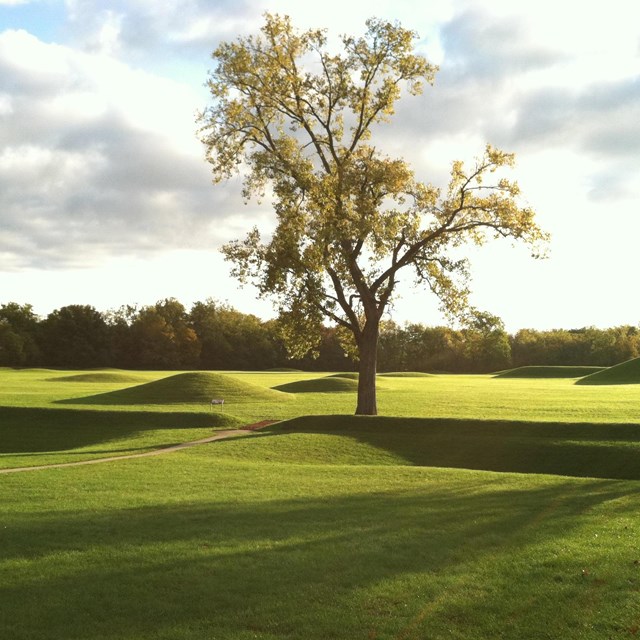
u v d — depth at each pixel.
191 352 162.25
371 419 36.88
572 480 22.44
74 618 8.97
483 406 53.69
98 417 41.56
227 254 36.91
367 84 37.50
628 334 166.88
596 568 11.18
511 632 8.59
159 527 14.12
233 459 29.33
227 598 9.73
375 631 8.61
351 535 13.48
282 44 37.16
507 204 36.91
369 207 35.09
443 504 17.36
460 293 38.88
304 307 37.03
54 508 16.45
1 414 41.81
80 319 156.50
